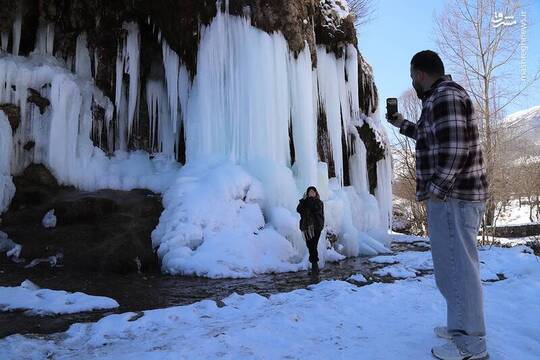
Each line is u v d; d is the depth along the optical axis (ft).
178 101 40.37
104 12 38.32
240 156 35.14
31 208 32.09
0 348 11.88
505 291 16.90
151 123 41.88
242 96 35.29
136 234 30.25
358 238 40.52
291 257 30.83
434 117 9.67
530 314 13.25
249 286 23.26
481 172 9.91
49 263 27.35
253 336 11.73
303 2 37.81
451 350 9.48
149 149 41.45
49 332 14.38
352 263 33.09
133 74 39.96
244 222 30.86
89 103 38.58
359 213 44.01
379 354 10.03
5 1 35.70
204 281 24.80
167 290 22.17
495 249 33.94
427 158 10.24
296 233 32.17
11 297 18.53
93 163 37.55
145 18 39.24
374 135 48.24
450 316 9.73
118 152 39.99
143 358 10.51
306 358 9.99
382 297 16.67
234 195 31.71
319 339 11.32
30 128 35.12
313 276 26.76
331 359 9.85
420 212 81.92
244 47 35.40
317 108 41.78
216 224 30.04
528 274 22.80
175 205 31.35
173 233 29.30
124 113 40.96
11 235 29.40
